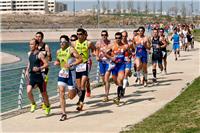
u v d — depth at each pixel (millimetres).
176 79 28516
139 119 16516
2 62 64750
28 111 18719
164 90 23875
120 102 20344
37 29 159875
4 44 126000
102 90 24391
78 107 18453
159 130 14367
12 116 17703
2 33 146625
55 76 29594
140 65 25250
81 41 19188
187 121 15344
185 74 31203
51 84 28656
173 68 35531
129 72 20031
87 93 21938
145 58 25297
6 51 94812
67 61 16906
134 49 25250
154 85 26062
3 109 21172
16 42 133875
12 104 22797
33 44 17344
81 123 16156
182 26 56375
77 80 18656
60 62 17016
